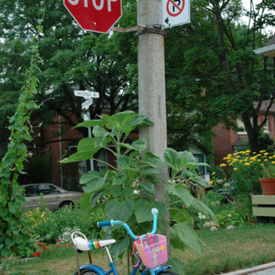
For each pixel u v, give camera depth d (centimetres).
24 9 2608
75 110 2738
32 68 726
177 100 2098
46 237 884
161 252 364
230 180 1271
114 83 2662
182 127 2739
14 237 722
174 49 2098
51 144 3170
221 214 1103
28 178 2702
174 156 471
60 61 2388
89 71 2417
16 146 707
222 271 591
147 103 487
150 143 482
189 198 445
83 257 706
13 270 627
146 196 480
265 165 1210
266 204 1105
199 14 2002
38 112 2588
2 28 2639
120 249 426
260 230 917
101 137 446
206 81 2136
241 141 3809
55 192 1972
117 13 492
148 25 495
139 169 452
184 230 454
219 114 1920
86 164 2980
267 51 1689
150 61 490
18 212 732
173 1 502
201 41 1948
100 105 2894
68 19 2627
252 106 1917
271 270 597
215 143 3962
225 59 2053
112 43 2230
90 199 459
